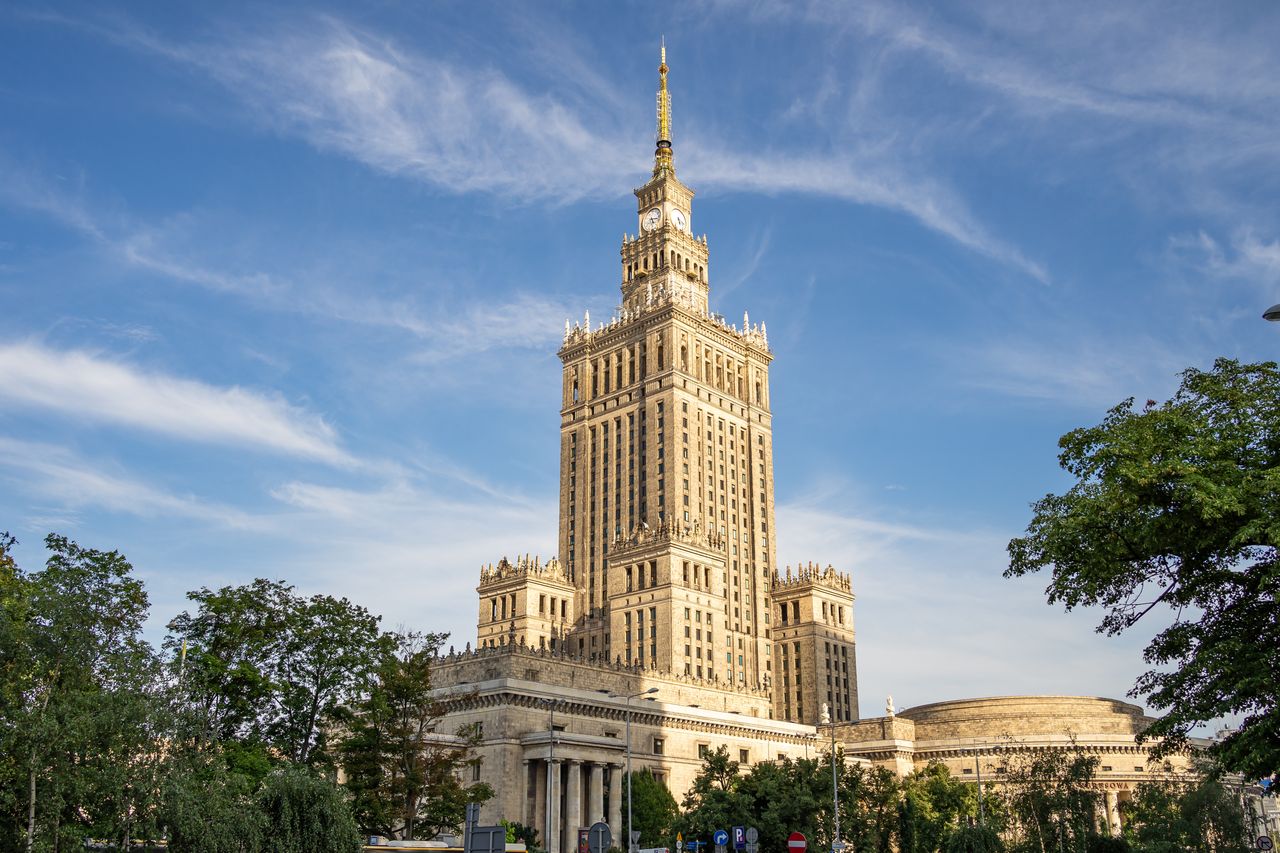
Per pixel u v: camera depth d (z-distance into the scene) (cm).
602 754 14175
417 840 9181
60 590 7525
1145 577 6022
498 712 13812
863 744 19750
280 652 9519
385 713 10169
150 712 6950
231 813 6862
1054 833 13288
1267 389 5828
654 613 18650
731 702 17750
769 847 11144
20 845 6378
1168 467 5522
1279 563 5191
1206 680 5547
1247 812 13588
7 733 6400
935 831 13438
